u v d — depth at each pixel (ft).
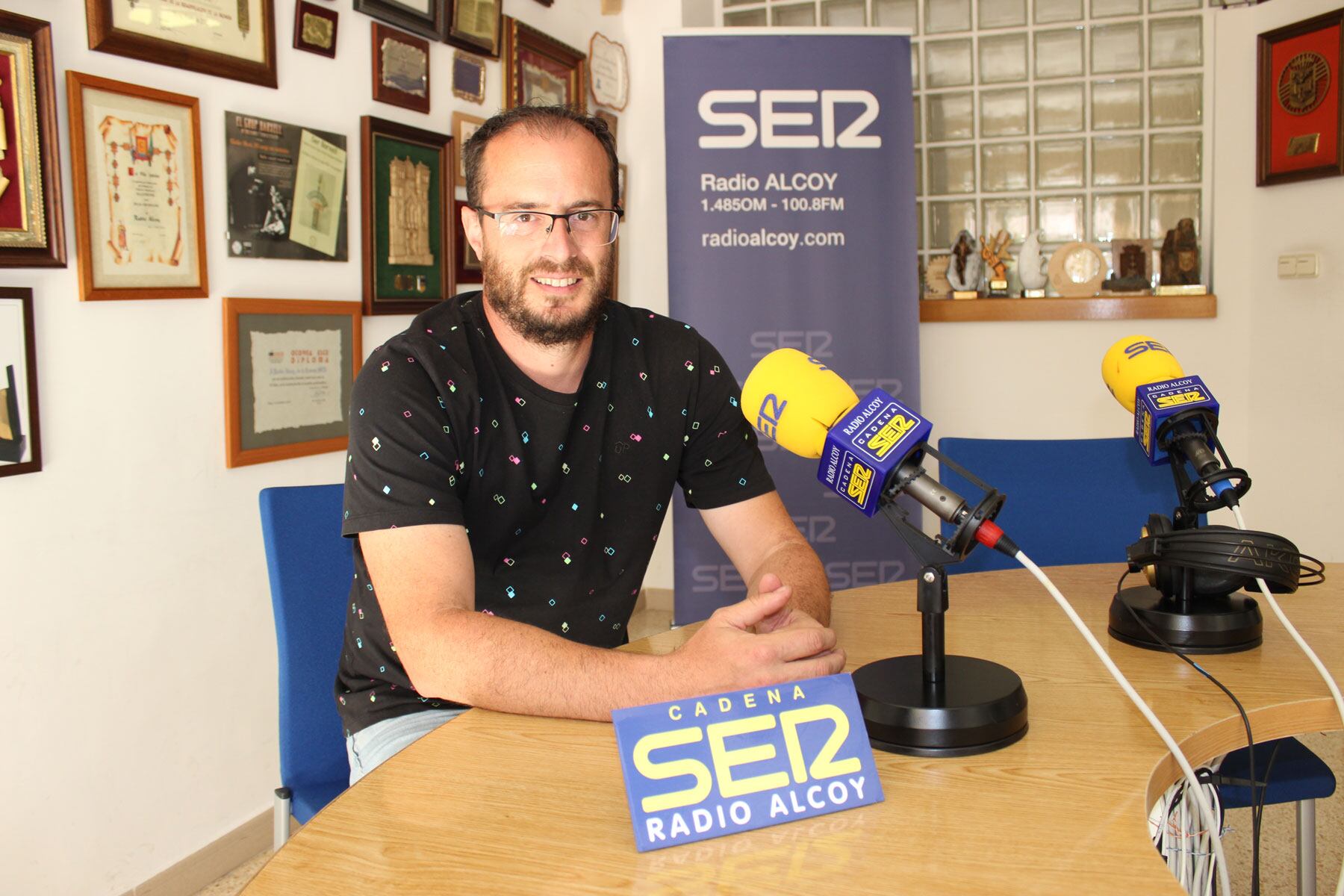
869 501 2.95
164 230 6.35
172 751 6.55
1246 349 11.03
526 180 4.02
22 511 5.59
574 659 3.15
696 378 4.70
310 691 4.75
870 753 2.59
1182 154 11.30
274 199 7.25
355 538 4.19
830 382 3.09
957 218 11.91
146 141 6.20
